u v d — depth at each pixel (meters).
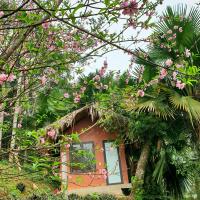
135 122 8.09
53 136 2.90
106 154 8.62
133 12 1.74
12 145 2.69
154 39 2.87
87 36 2.81
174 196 8.82
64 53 2.50
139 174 7.99
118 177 8.45
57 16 1.70
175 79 2.71
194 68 1.95
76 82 3.08
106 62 2.96
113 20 1.81
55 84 2.95
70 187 7.77
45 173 2.39
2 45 2.57
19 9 1.63
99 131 8.69
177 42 7.00
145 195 8.14
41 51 2.46
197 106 7.06
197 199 8.21
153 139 8.38
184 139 8.23
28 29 2.01
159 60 6.88
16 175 2.37
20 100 2.70
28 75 2.55
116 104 3.02
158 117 8.02
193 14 7.18
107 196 7.45
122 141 8.52
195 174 8.25
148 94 7.67
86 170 5.88
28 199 6.14
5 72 2.06
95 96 2.84
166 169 8.45
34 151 2.40
